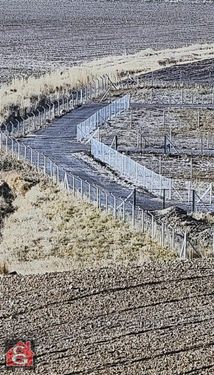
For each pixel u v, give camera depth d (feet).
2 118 423.23
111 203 281.13
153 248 230.27
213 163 350.43
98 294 184.65
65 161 347.56
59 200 283.18
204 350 156.56
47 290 186.70
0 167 329.52
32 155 354.74
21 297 182.09
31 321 169.17
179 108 459.73
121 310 175.63
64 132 407.44
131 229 247.91
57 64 653.71
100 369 148.25
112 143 375.66
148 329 165.68
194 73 586.86
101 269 204.13
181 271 201.67
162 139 393.91
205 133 407.85
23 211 273.95
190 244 228.22
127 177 323.98
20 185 300.20
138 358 152.66
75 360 151.64
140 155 363.35
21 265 216.74
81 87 521.24
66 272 201.26
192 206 275.80
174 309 176.76
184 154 365.61
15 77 568.41
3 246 236.84
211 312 175.32
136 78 562.66
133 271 201.67
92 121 425.28
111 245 235.20
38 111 456.04
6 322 168.66
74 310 174.91
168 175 327.47
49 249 232.94
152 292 186.29
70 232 248.32
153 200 287.28
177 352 155.63
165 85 535.19
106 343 159.02
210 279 195.52
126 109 459.32
